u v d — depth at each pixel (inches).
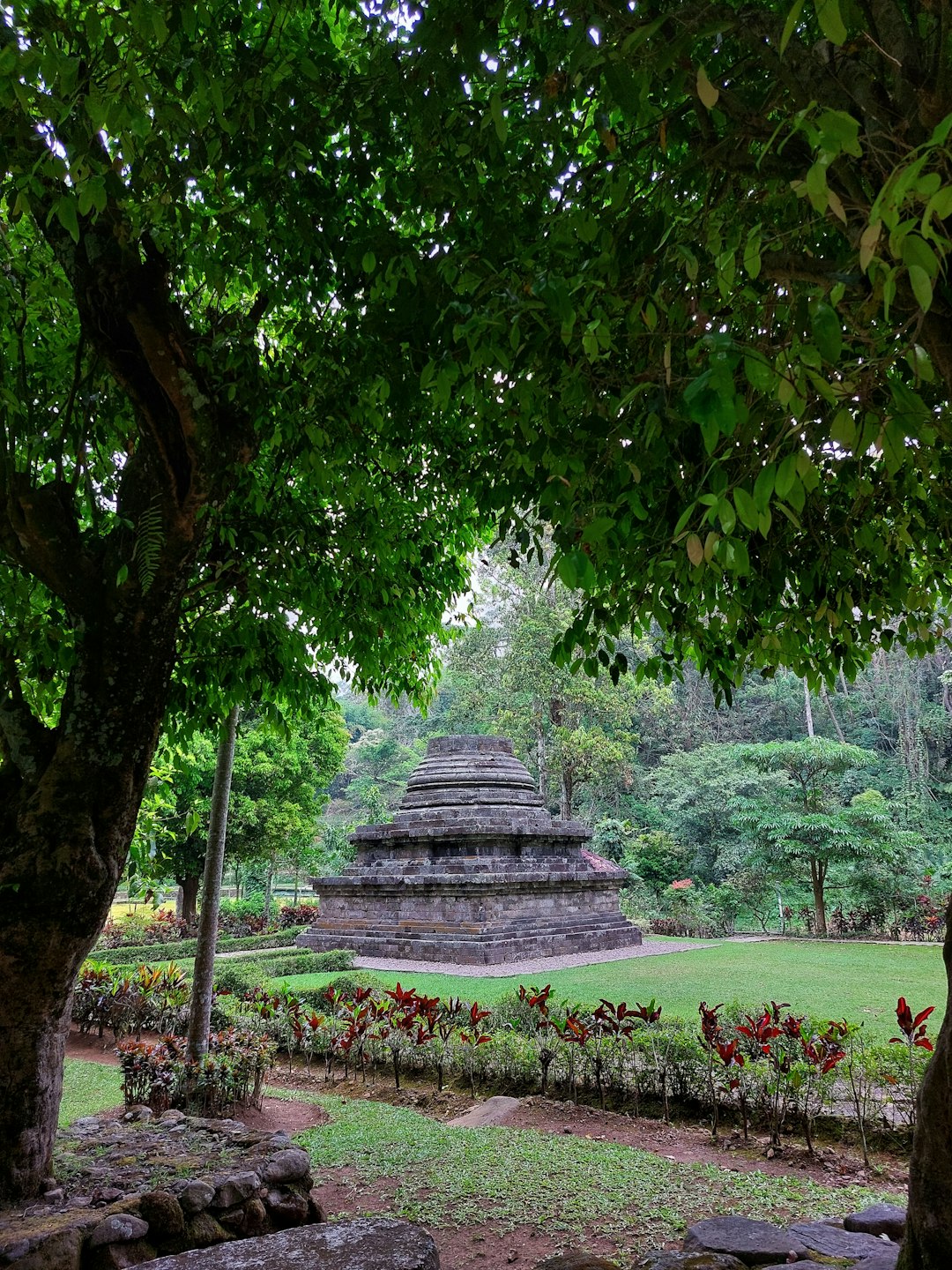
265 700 268.8
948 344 91.7
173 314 162.4
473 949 602.5
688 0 104.7
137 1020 397.1
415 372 157.8
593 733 1060.5
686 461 138.9
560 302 105.6
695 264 94.6
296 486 249.8
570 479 134.0
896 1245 142.1
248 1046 287.6
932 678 1393.9
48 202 155.6
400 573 260.5
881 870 835.4
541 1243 170.1
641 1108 266.8
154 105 125.8
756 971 550.3
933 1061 100.0
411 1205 190.2
